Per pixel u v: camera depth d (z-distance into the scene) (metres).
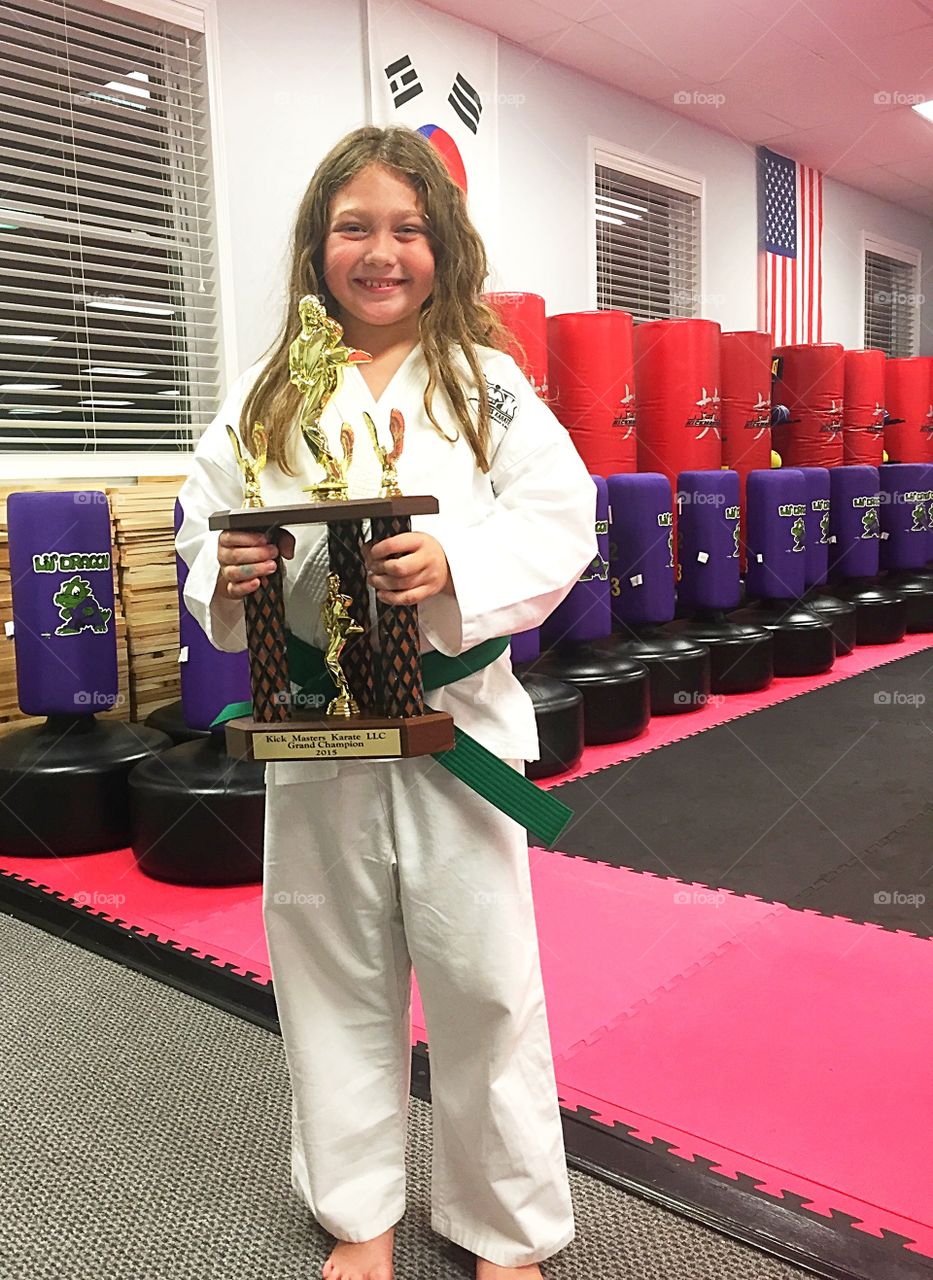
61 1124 1.72
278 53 4.52
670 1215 1.46
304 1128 1.32
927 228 9.94
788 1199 1.48
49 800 3.00
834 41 5.76
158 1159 1.62
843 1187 1.51
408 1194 1.51
